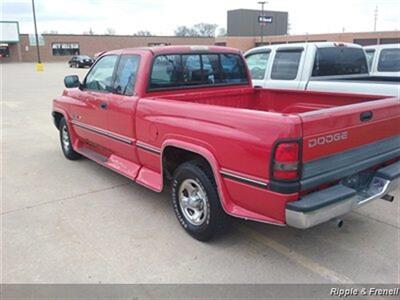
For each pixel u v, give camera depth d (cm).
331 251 364
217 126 335
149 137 424
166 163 417
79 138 623
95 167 630
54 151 736
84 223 426
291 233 398
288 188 289
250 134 306
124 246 376
